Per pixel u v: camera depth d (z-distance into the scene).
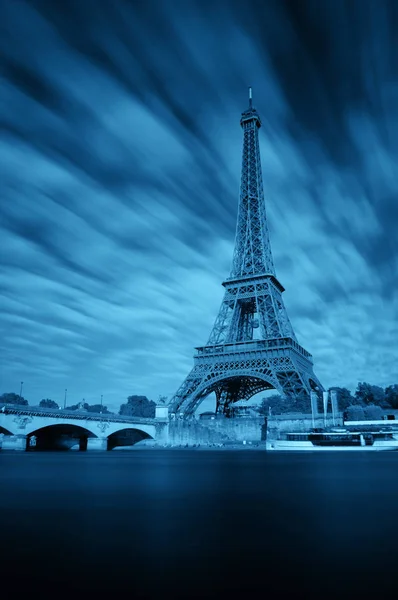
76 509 53.97
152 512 52.31
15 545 37.94
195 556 35.06
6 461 138.88
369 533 42.19
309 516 50.06
